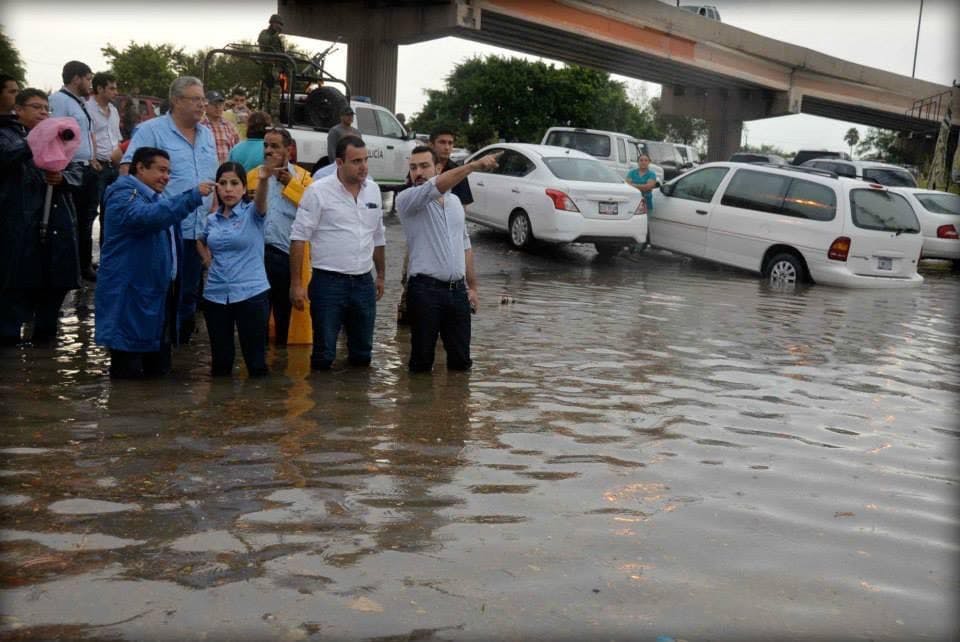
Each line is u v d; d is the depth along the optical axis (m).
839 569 3.90
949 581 3.83
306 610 3.31
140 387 6.46
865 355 8.76
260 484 4.56
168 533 3.93
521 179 16.11
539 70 65.38
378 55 37.94
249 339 6.88
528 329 9.23
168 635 3.11
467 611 3.36
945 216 19.11
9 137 7.27
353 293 7.22
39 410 5.72
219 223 6.80
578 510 4.41
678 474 5.03
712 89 59.50
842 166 27.33
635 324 9.79
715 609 3.47
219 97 10.10
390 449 5.22
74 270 7.70
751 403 6.69
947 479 5.18
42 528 3.93
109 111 10.62
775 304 11.89
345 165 7.08
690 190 16.08
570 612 3.39
